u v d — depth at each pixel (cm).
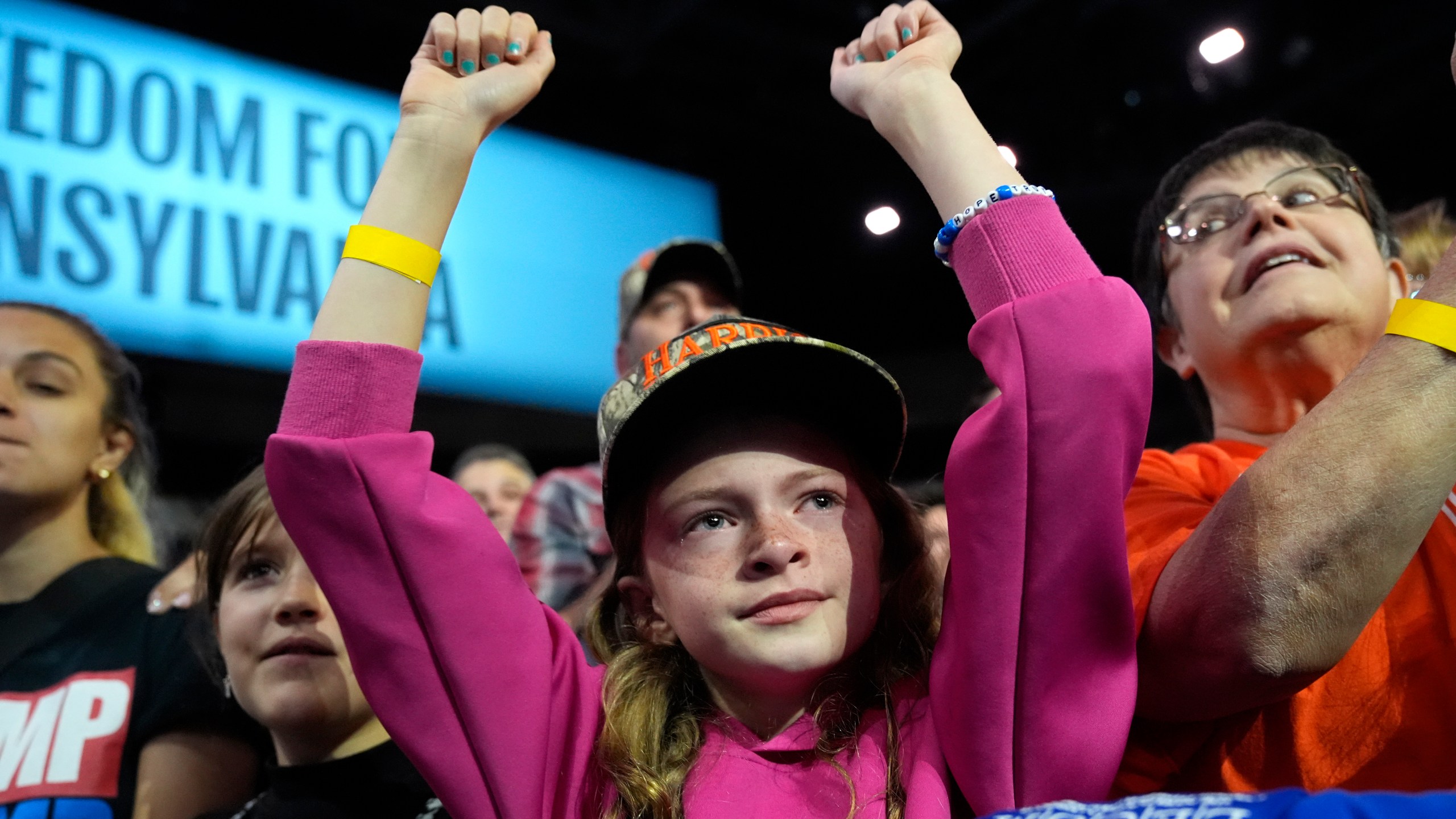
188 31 254
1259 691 67
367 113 278
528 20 90
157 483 173
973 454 70
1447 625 75
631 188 328
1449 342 62
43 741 124
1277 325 94
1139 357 69
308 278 259
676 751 79
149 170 241
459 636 74
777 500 77
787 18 316
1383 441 62
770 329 87
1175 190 114
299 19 271
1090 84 323
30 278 219
